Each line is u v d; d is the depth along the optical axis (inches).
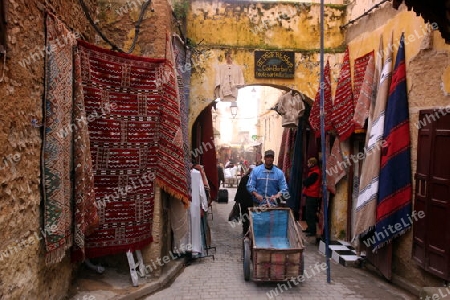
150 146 199.3
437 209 179.2
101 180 181.0
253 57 308.2
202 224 263.3
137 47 210.2
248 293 192.4
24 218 120.2
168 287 199.8
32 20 124.1
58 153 137.0
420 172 193.3
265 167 246.4
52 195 134.0
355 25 281.3
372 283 211.9
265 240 232.4
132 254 196.9
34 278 128.2
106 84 179.8
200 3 305.4
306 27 312.0
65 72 147.1
